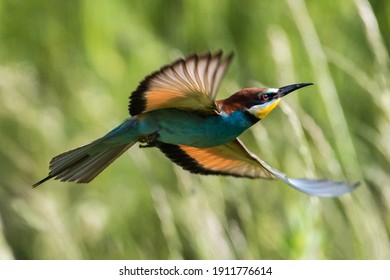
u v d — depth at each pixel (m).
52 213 10.44
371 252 9.11
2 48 11.91
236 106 6.74
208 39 11.31
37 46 11.86
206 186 9.77
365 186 9.35
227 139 6.74
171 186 10.59
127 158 10.98
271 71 11.10
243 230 10.12
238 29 11.38
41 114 11.43
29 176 11.20
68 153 6.58
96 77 11.60
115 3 11.59
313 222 8.67
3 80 11.49
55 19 11.83
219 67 5.80
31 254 10.69
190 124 6.56
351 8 10.95
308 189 6.68
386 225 9.95
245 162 7.19
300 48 10.96
